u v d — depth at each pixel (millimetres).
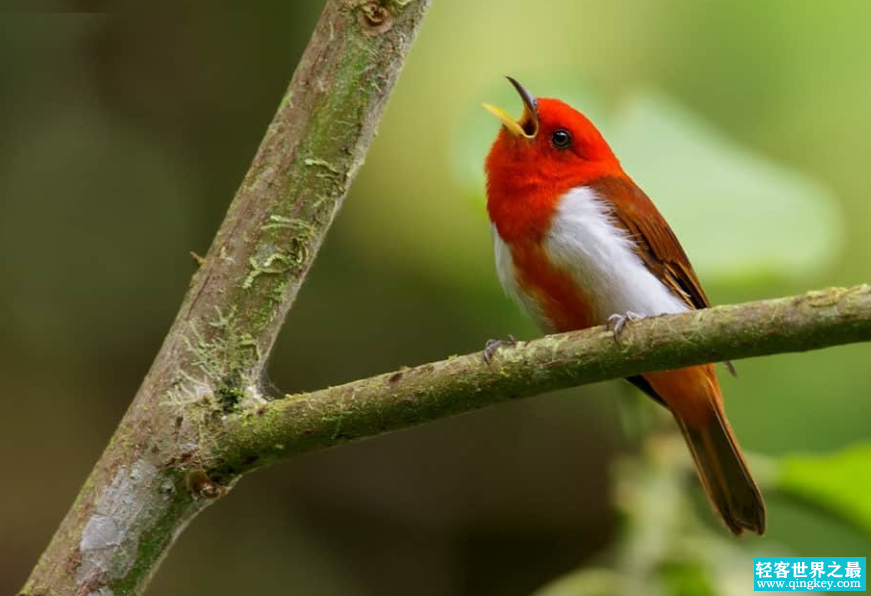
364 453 12594
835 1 10875
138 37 12984
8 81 12719
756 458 6945
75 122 12891
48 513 11852
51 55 12859
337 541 12305
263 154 4730
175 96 13000
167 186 12844
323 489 12422
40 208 12602
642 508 6523
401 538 12312
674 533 6340
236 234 4688
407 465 12570
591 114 8406
